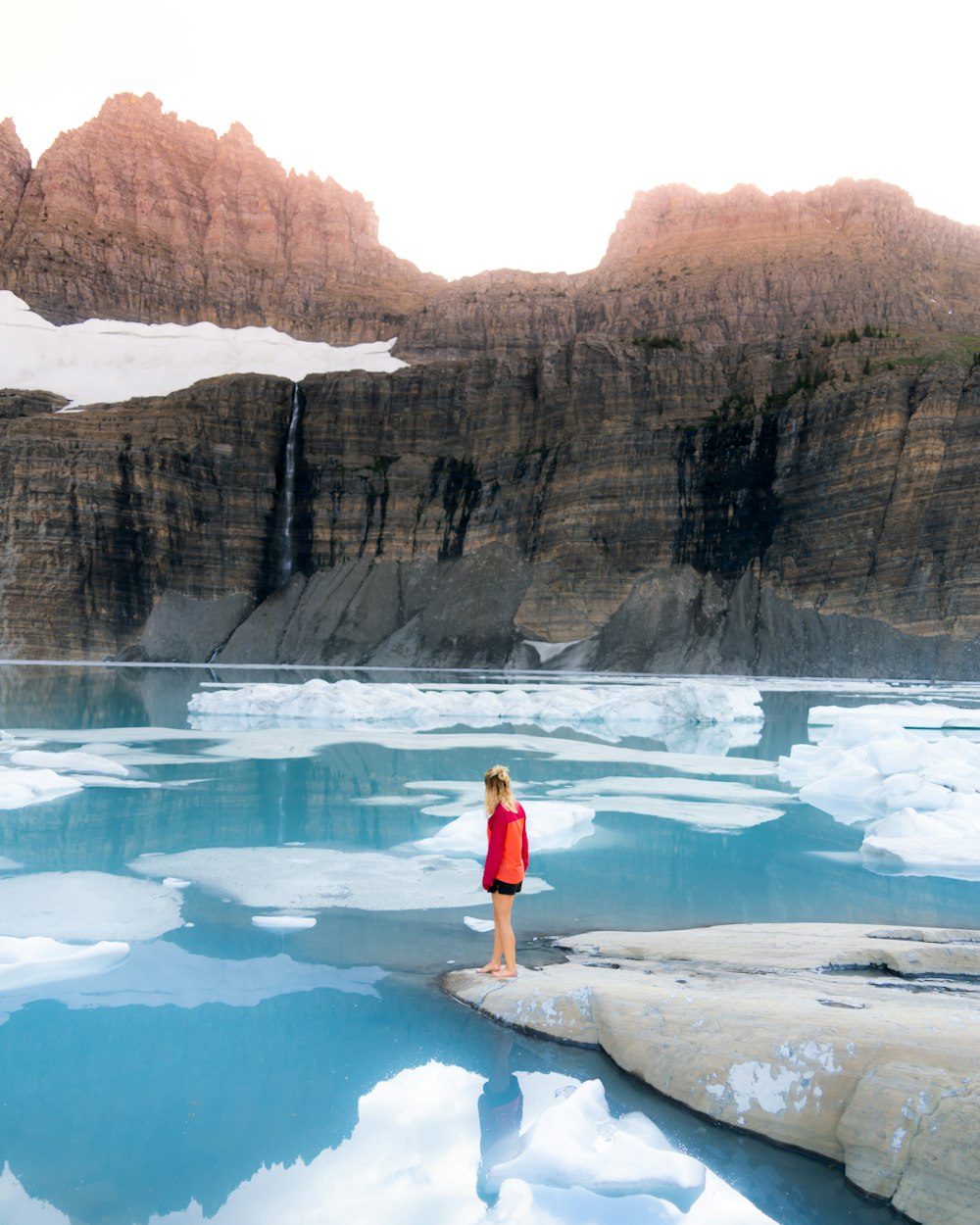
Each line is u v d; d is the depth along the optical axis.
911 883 10.76
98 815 13.70
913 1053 4.97
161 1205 4.16
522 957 7.71
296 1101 5.19
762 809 15.46
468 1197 4.28
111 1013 6.39
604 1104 5.23
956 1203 4.14
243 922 8.61
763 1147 4.89
